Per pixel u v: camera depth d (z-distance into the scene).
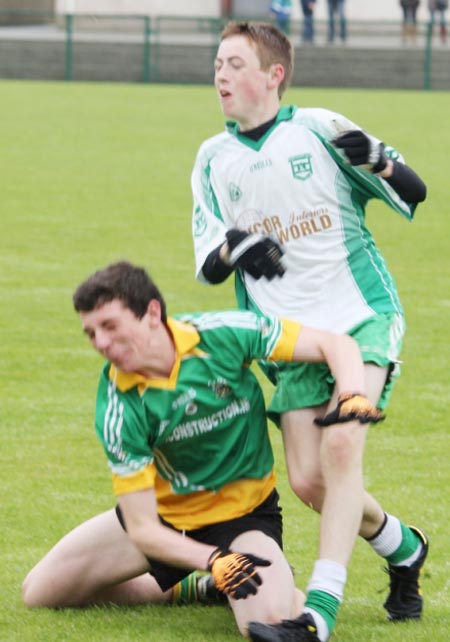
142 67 110.69
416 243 43.38
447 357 29.20
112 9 128.25
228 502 14.94
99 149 67.56
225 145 16.34
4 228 44.59
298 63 109.50
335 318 15.74
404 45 112.62
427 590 16.56
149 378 14.10
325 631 13.77
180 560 13.79
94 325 13.69
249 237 15.17
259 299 16.14
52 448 22.67
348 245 15.99
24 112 84.56
